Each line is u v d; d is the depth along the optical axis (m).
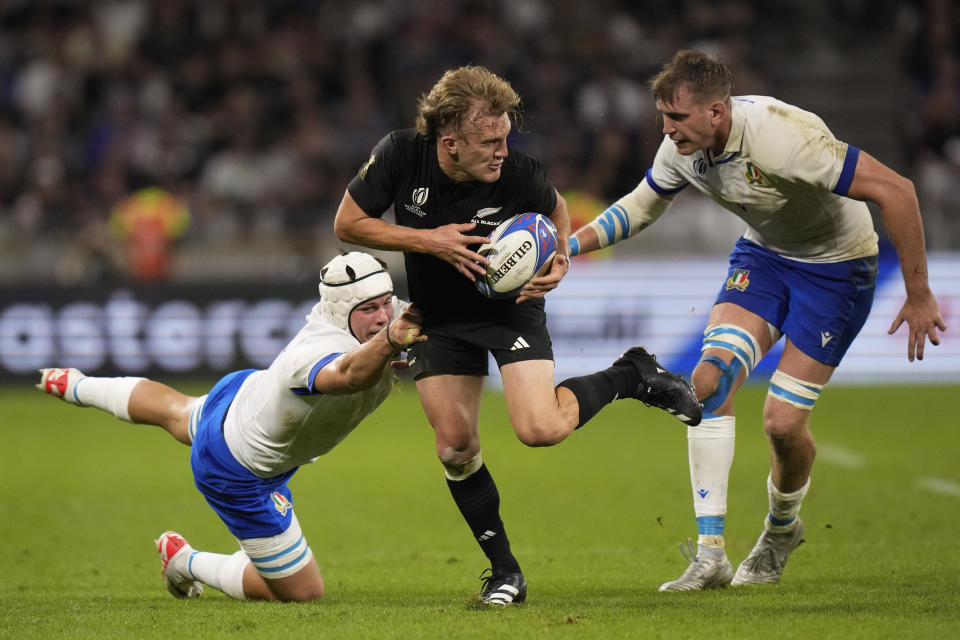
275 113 70.62
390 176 17.36
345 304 16.83
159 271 58.31
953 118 70.31
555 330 54.09
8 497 32.59
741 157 18.70
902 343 54.50
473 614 17.02
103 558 24.62
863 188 18.19
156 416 19.31
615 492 31.84
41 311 55.12
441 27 72.56
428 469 36.97
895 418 44.53
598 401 17.80
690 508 29.30
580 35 72.25
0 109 71.62
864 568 21.27
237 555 19.53
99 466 38.22
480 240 16.89
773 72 74.31
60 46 73.50
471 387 18.19
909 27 75.94
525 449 40.25
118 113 69.44
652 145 67.00
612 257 56.66
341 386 16.16
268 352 54.97
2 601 19.48
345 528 28.03
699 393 19.47
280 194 65.81
